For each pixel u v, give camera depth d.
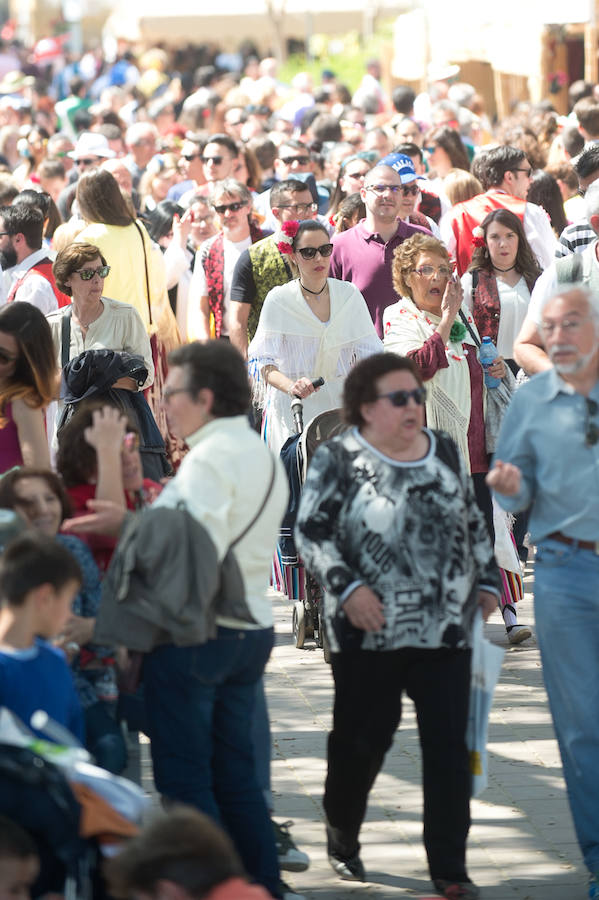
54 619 11.57
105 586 12.80
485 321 23.86
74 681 13.34
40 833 9.98
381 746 14.05
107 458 13.91
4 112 59.78
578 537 13.80
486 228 23.86
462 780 13.72
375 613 13.38
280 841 14.54
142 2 107.12
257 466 12.98
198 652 12.79
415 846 15.38
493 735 18.80
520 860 15.05
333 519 13.76
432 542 13.52
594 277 17.92
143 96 73.50
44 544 11.56
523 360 18.23
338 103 65.12
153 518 12.57
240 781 13.27
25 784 9.99
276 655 22.42
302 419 21.12
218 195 28.06
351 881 14.52
